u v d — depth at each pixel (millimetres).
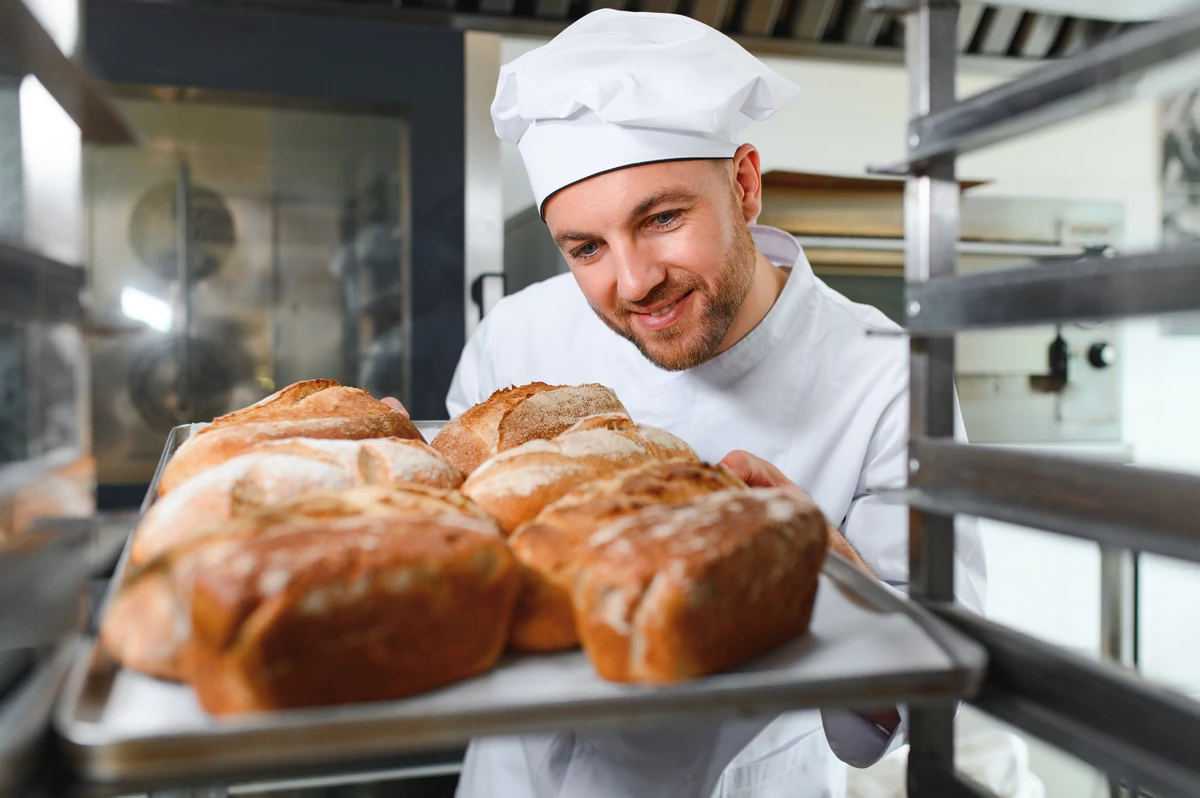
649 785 780
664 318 872
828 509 1083
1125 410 1986
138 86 1416
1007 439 1891
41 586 415
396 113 1543
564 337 1305
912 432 488
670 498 512
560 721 341
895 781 1520
